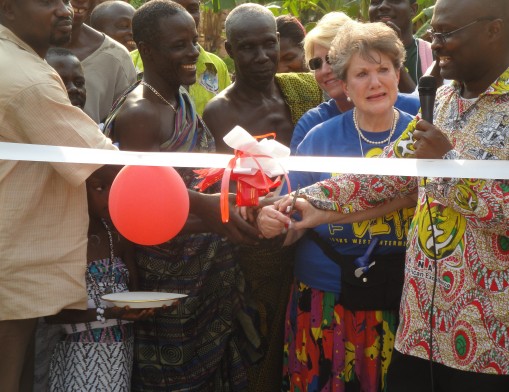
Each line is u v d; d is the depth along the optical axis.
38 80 3.20
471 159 2.86
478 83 2.92
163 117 3.77
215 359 3.91
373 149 3.60
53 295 3.33
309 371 3.67
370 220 3.54
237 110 4.21
